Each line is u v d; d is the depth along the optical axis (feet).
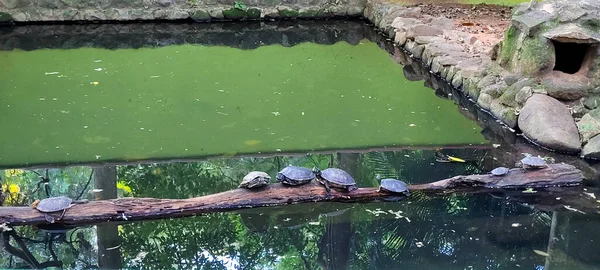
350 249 11.97
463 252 11.76
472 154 16.84
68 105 19.69
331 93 22.07
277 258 11.70
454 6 33.27
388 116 19.88
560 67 19.58
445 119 19.69
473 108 20.71
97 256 11.53
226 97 21.15
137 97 20.76
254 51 27.55
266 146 17.22
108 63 24.56
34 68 23.38
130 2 31.19
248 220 13.17
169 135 17.72
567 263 11.33
